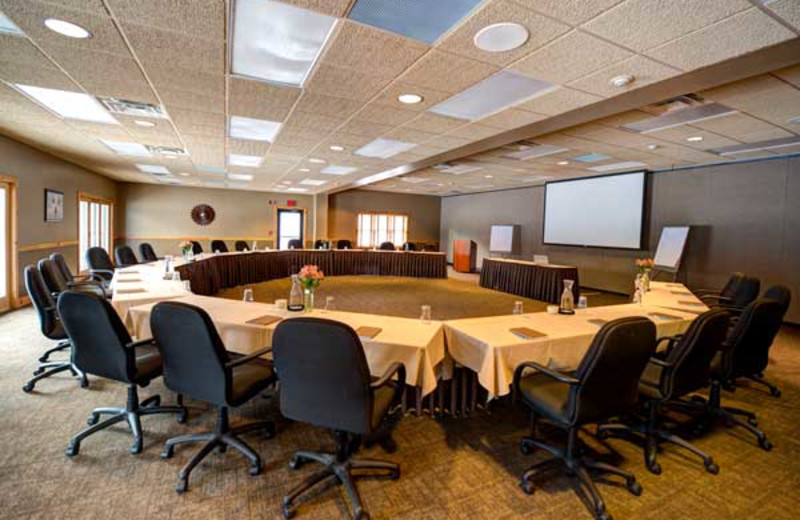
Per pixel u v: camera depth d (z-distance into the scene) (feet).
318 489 6.27
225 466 6.76
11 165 17.30
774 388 10.43
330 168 24.64
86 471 6.55
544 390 6.79
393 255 32.99
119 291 11.43
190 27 7.27
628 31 7.24
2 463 6.70
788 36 7.29
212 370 6.15
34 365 11.21
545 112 12.26
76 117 13.67
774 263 18.93
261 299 21.61
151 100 11.52
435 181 32.55
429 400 8.85
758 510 6.07
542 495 6.28
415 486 6.41
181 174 28.32
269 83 10.09
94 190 27.96
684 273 22.47
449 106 12.02
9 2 6.48
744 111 12.18
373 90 10.51
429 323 8.72
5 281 17.57
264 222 39.45
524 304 21.99
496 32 7.36
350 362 5.25
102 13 6.80
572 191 28.89
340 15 6.88
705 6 6.39
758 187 19.48
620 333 5.61
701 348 6.83
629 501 6.19
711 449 7.79
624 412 6.28
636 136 15.58
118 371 6.91
